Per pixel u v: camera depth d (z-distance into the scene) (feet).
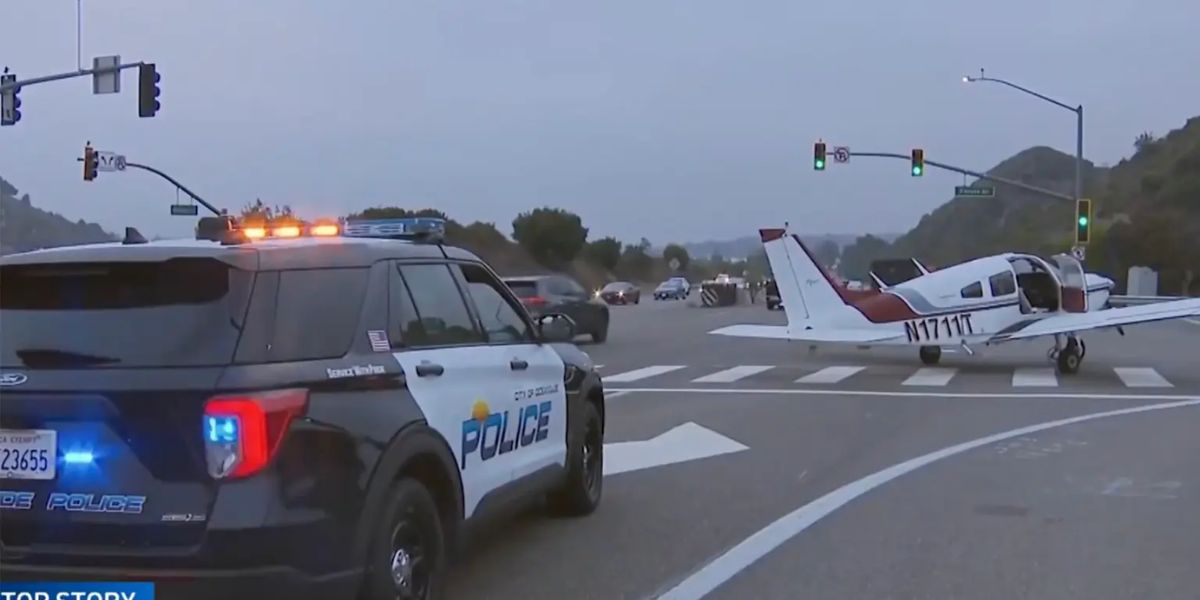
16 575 14.76
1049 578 21.97
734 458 36.37
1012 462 35.37
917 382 61.52
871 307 71.56
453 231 246.88
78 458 14.82
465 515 19.54
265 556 14.39
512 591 21.17
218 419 14.40
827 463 35.40
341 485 15.35
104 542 14.67
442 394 18.61
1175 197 274.36
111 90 87.25
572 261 292.81
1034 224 405.59
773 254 73.87
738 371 69.10
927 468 34.30
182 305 15.39
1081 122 129.49
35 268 15.71
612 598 20.76
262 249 16.16
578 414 26.32
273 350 15.26
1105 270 234.58
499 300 22.93
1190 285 219.82
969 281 68.85
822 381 62.44
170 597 14.47
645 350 88.28
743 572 22.48
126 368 14.84
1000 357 78.59
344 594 15.46
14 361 15.39
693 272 474.08
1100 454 36.88
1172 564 22.97
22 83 89.10
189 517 14.38
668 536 25.48
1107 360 75.66
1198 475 33.01
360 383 16.29
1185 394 55.01
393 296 18.22
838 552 24.04
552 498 26.89
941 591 21.11
